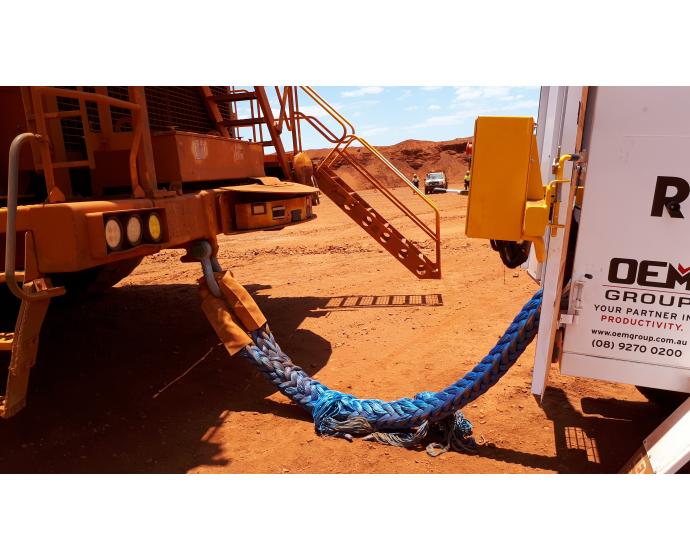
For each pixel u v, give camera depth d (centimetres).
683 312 268
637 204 263
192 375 446
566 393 405
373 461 314
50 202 274
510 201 281
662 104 250
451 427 334
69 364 459
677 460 240
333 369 462
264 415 378
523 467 304
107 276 671
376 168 7362
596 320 283
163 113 555
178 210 367
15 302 425
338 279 830
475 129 278
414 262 699
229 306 396
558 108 371
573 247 315
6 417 251
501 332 546
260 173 632
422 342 525
